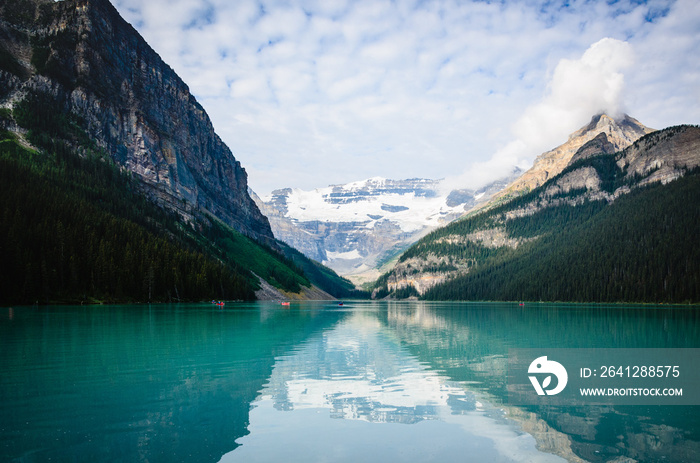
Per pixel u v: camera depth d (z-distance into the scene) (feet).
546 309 526.98
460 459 61.41
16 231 395.34
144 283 478.59
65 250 424.87
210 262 628.69
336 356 147.95
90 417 77.36
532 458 61.67
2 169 499.92
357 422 77.00
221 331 219.00
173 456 60.64
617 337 202.90
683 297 607.78
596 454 63.62
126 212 631.15
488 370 123.85
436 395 95.61
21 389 96.17
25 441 65.41
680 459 61.62
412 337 208.54
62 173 635.66
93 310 344.49
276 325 265.75
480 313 449.89
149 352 147.74
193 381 106.32
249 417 78.95
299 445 65.62
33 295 387.34
